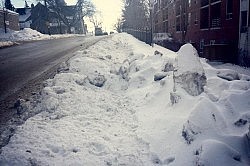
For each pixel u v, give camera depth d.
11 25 64.62
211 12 31.48
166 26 59.34
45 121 6.16
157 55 11.26
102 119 6.60
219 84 6.80
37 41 33.09
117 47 19.95
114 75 10.39
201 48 34.94
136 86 9.41
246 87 6.54
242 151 4.45
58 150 4.88
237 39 24.84
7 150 4.72
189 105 5.93
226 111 5.43
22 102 7.24
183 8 32.69
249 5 22.73
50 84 8.89
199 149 4.38
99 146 5.12
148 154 4.93
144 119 6.51
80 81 9.13
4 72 11.90
